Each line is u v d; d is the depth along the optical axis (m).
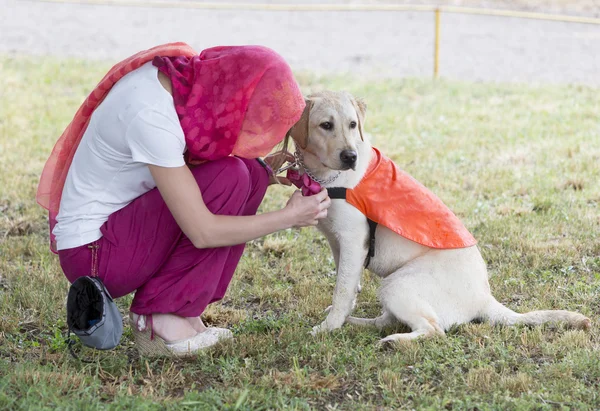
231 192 3.29
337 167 3.69
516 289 4.37
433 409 2.95
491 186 6.36
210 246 3.20
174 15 17.17
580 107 9.48
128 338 3.75
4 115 9.00
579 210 5.65
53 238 3.43
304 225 3.41
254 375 3.33
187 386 3.23
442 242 3.80
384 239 3.93
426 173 6.77
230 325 4.00
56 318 3.98
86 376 3.21
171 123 3.01
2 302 4.12
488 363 3.41
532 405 2.98
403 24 16.47
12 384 3.08
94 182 3.18
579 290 4.28
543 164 6.98
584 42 14.39
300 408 2.98
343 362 3.42
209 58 3.15
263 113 3.06
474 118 9.05
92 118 3.15
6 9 17.48
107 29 15.56
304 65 12.66
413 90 10.71
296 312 4.10
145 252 3.24
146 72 3.11
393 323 3.91
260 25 16.31
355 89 10.66
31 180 6.56
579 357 3.37
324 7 13.97
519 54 13.55
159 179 3.03
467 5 18.22
